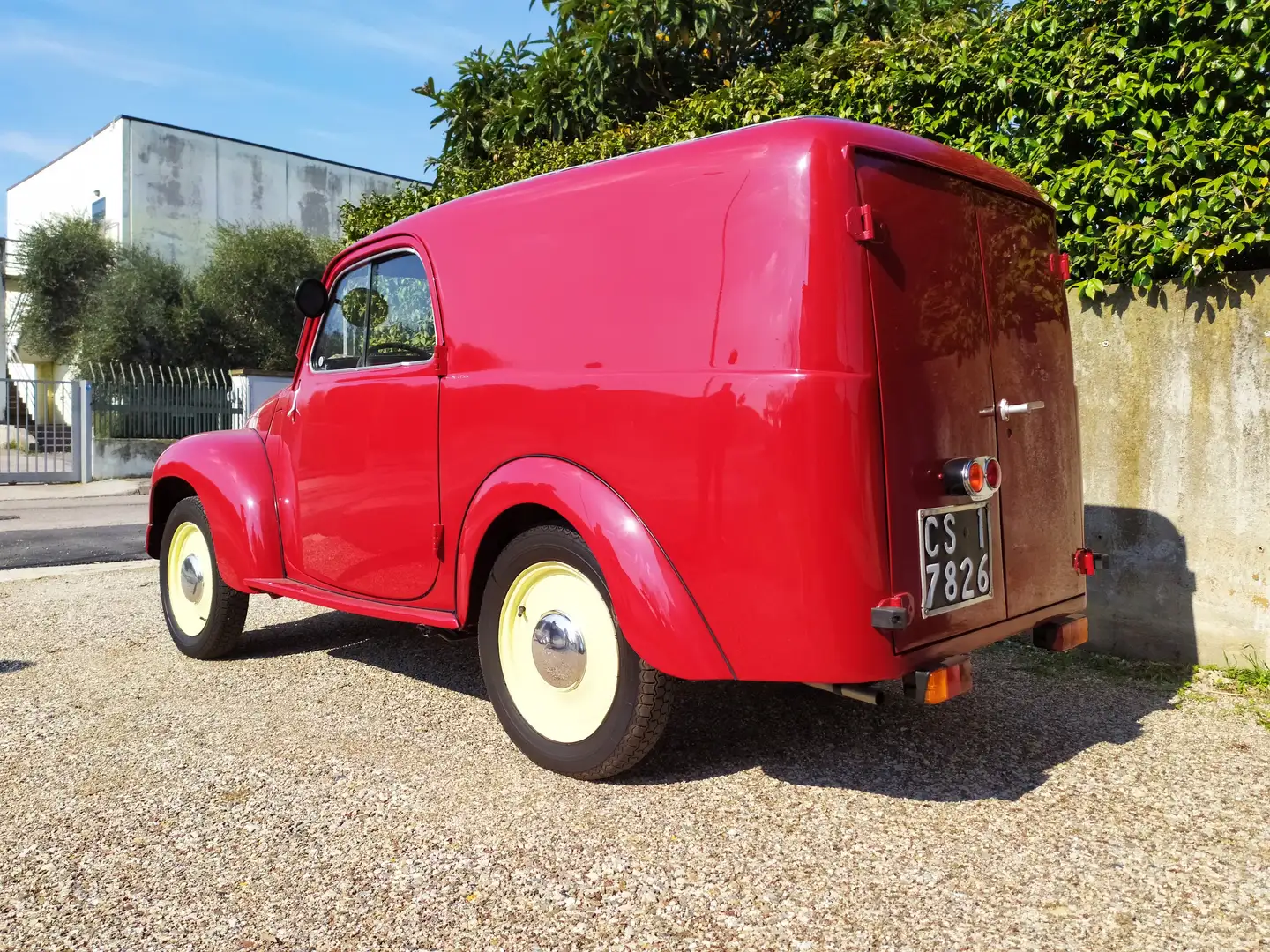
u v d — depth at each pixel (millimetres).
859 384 2617
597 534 2955
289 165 31594
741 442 2705
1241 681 4160
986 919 2289
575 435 3113
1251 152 4035
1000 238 3229
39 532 10531
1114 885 2455
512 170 7934
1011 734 3602
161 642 5277
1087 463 4703
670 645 2803
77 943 2238
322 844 2736
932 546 2781
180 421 19922
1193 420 4375
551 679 3188
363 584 4016
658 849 2672
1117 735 3586
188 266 29141
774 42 9281
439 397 3605
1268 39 3979
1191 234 4180
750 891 2434
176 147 28781
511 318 3412
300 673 4605
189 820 2912
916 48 5273
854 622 2602
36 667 4742
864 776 3209
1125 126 4527
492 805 2992
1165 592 4496
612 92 8625
